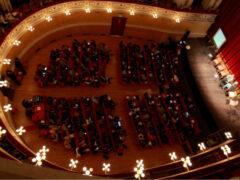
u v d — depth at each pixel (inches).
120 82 595.2
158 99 566.9
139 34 690.8
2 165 134.0
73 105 485.7
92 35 669.3
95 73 553.0
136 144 504.1
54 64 545.6
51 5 526.6
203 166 384.5
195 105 591.5
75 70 556.7
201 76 639.1
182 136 522.9
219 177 326.0
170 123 529.0
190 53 680.4
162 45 672.4
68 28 616.4
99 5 582.6
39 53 581.0
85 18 615.5
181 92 607.5
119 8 596.7
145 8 602.5
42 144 448.5
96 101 518.6
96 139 460.1
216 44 679.1
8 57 472.1
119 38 687.7
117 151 471.5
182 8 628.7
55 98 489.1
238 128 547.5
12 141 354.9
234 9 580.7
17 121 465.4
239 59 581.6
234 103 582.2
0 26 460.4
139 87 598.2
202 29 696.4
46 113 474.6
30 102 476.1
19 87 508.1
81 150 437.7
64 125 455.2
